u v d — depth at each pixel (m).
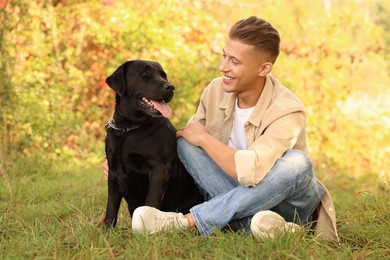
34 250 3.85
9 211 5.34
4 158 7.76
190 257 3.49
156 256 3.45
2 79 8.24
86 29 9.54
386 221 4.68
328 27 11.88
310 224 4.18
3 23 8.48
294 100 4.23
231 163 3.96
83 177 7.31
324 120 10.87
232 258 3.37
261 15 13.89
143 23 9.70
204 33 10.26
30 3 8.88
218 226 3.95
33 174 7.41
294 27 12.61
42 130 8.45
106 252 3.71
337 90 11.39
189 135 4.28
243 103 4.39
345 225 4.60
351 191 8.38
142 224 3.87
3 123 8.31
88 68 10.03
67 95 9.25
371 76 13.80
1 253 3.88
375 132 11.55
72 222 4.75
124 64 4.74
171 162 4.56
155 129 4.50
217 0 12.03
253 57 4.10
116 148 4.53
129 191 4.64
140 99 4.57
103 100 9.84
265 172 3.84
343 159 11.00
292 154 3.96
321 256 3.48
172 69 9.54
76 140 9.13
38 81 8.61
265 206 3.92
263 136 4.05
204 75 9.80
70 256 3.72
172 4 10.04
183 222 4.01
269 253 3.47
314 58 11.22
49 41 9.29
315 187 4.12
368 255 3.82
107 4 9.77
